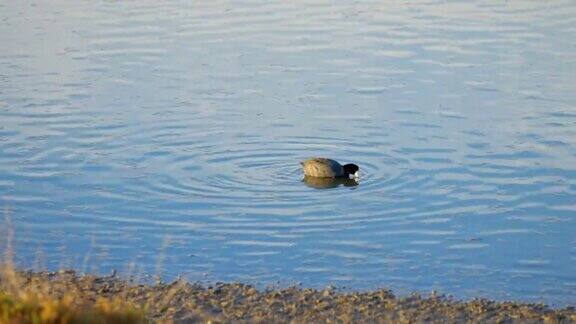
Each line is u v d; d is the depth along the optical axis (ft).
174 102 74.33
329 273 46.98
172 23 98.37
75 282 43.83
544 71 80.84
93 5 108.06
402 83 78.23
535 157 62.80
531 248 49.83
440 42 90.02
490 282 45.91
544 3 105.81
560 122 68.95
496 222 53.26
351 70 81.82
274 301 42.86
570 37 91.56
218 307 42.01
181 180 59.98
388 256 49.01
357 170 60.29
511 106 72.49
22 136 67.46
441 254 49.16
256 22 98.17
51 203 56.24
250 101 74.49
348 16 100.32
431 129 68.18
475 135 66.95
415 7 104.37
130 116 71.31
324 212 54.80
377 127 68.74
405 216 54.13
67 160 63.10
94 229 52.65
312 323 40.32
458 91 76.07
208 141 66.59
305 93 76.23
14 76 81.25
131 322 34.68
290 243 50.65
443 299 43.60
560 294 44.52
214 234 51.80
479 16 100.01
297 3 106.73
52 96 75.97
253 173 61.36
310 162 60.03
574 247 49.93
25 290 38.06
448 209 55.16
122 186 58.85
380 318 41.01
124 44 90.89
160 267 47.55
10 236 46.09
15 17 103.04
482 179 59.57
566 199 56.34
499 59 84.53
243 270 47.39
